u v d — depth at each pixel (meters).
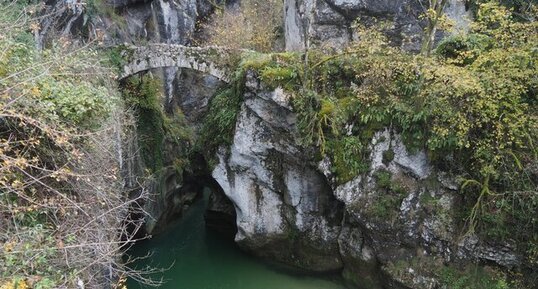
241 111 13.23
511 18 11.05
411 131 11.11
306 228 13.23
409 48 14.66
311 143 12.20
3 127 6.34
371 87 11.62
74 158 6.70
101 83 11.46
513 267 10.12
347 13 14.77
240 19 20.33
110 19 17.80
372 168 11.66
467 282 10.40
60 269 5.68
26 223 5.99
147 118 17.72
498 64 9.59
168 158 19.66
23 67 6.93
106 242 6.24
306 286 13.24
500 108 9.88
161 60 14.83
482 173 10.03
